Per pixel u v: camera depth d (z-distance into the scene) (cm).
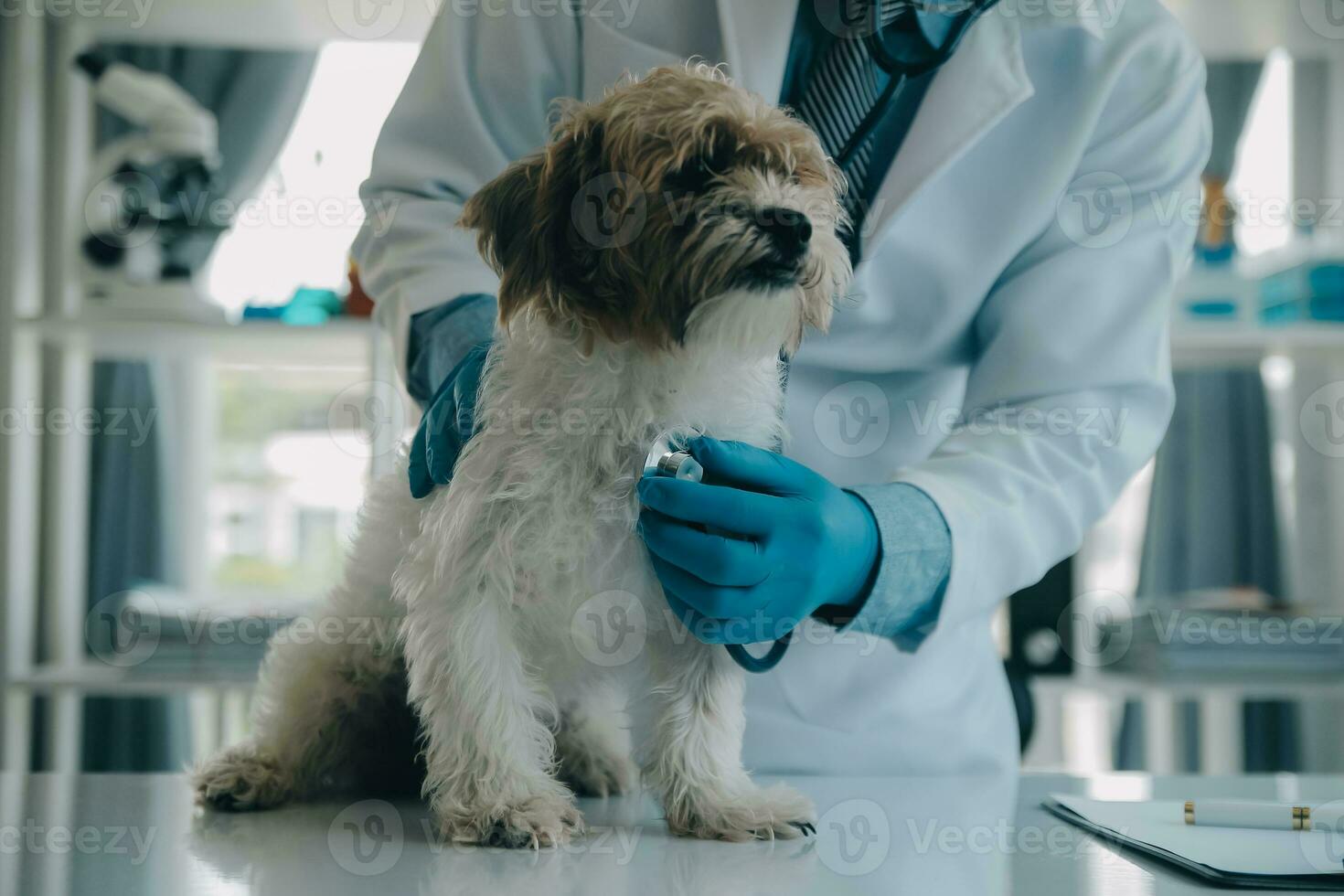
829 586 101
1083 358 133
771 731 139
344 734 118
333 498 338
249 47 325
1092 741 337
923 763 141
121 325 272
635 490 99
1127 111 142
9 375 276
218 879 77
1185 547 329
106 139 321
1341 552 320
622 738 124
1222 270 306
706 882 76
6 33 282
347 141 324
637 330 97
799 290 101
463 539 95
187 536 331
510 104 150
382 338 274
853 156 128
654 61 137
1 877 77
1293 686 266
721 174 99
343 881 77
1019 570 117
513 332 100
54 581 302
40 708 304
